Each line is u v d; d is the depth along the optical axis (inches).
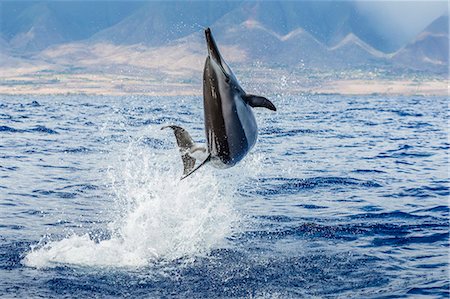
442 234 420.2
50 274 338.0
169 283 327.3
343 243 399.5
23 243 395.2
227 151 315.0
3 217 467.5
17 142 1011.3
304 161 791.1
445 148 1002.1
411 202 530.9
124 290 316.8
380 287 318.3
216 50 320.8
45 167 728.3
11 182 621.6
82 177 655.1
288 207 507.5
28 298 302.7
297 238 411.8
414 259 365.1
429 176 684.7
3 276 333.1
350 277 334.0
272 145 982.4
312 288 318.7
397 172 713.6
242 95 323.3
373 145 1035.9
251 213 480.4
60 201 531.2
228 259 366.0
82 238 401.4
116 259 364.8
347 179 653.3
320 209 501.0
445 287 316.2
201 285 323.9
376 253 377.7
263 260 363.6
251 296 308.7
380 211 493.4
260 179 638.5
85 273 341.1
